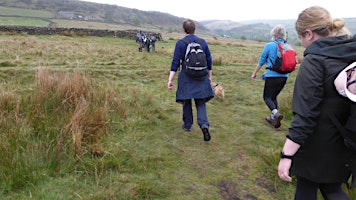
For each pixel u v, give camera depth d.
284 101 6.26
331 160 2.00
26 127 3.71
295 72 11.70
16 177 2.78
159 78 8.72
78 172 3.10
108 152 3.42
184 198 2.88
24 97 4.78
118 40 31.91
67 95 4.71
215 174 3.37
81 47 18.52
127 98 5.72
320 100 1.88
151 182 3.04
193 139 4.30
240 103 6.54
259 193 3.09
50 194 2.72
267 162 3.67
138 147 3.84
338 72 1.84
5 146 3.11
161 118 4.99
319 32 2.01
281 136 4.63
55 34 32.53
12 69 7.80
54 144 3.33
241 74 10.30
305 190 2.24
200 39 4.21
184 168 3.45
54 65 9.97
